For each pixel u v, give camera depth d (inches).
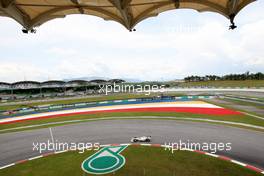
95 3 250.8
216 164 509.0
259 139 684.1
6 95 2871.6
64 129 964.6
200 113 1145.4
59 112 1482.5
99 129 925.2
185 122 964.0
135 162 540.1
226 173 462.6
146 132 831.1
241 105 1338.6
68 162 565.0
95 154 615.2
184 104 1462.8
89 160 570.9
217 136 732.0
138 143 701.3
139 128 901.2
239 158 543.5
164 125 928.9
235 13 239.6
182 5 270.8
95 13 290.5
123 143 710.5
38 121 1210.6
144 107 1453.0
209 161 527.5
